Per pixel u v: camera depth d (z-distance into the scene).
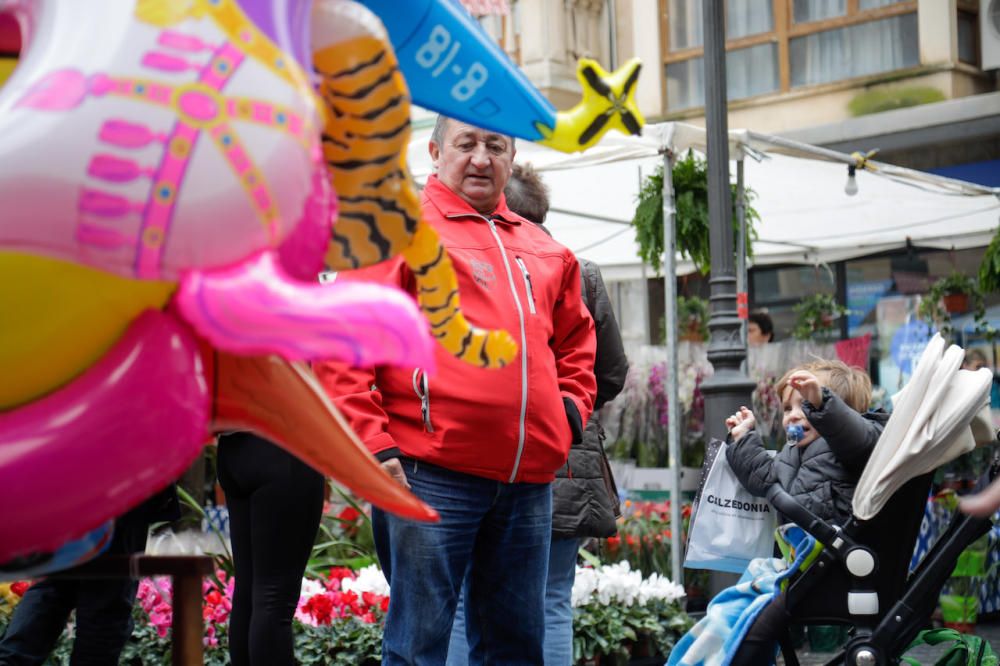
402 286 3.06
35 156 1.27
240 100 1.36
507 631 3.39
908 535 4.07
